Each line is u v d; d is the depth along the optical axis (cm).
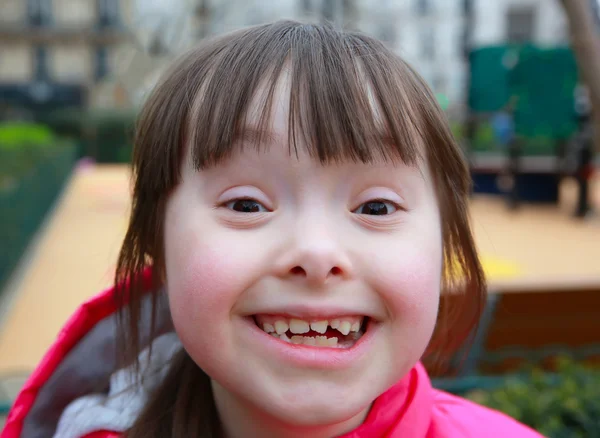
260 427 98
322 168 85
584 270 411
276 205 87
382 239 88
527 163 807
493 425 125
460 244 110
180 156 94
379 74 92
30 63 2689
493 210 725
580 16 277
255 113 86
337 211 87
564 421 220
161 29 1513
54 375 130
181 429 108
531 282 288
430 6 2914
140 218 106
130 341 118
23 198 576
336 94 86
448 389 254
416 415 107
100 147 1983
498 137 1019
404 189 91
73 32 2666
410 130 92
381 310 88
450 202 104
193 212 90
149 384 119
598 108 283
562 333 292
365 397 87
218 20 1592
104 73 2683
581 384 241
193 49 108
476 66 759
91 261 511
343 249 85
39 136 1327
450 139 102
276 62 90
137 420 114
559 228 600
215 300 86
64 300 407
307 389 85
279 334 88
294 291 84
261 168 86
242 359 87
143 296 118
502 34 2964
